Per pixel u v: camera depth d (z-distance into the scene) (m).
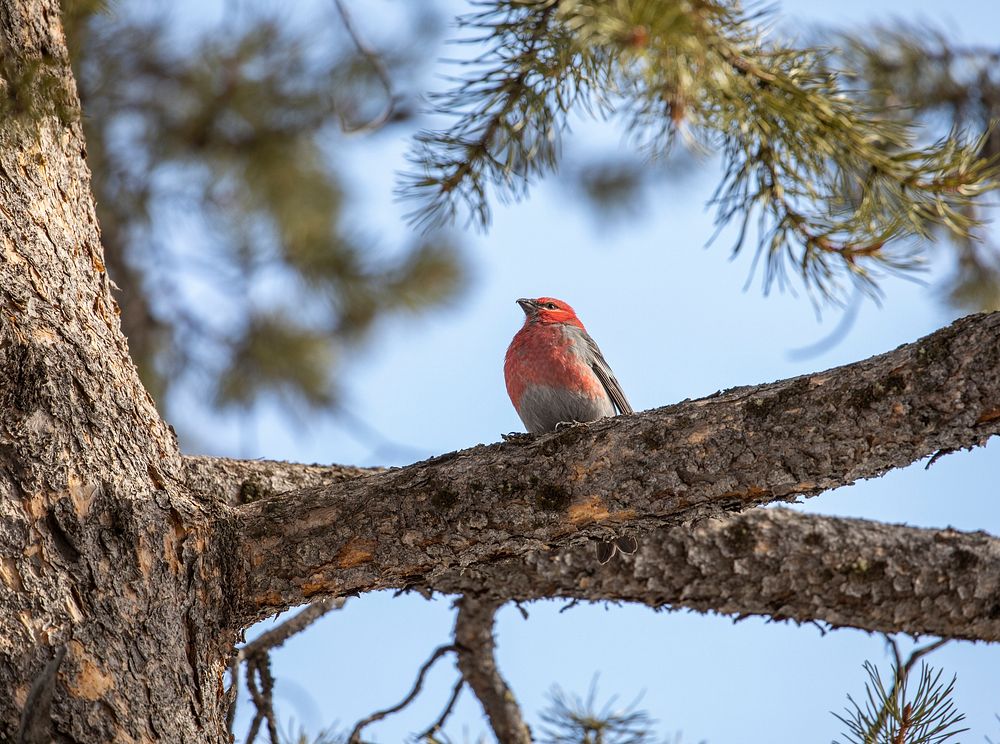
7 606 5.73
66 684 5.66
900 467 6.03
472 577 8.23
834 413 5.96
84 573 5.98
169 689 6.02
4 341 6.20
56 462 6.11
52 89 6.29
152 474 6.55
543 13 5.96
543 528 6.54
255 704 8.44
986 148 10.35
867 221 6.56
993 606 8.11
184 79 11.32
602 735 9.02
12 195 6.69
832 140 6.14
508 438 6.97
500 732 9.28
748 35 5.82
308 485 8.02
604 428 6.57
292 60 11.30
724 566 8.14
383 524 6.69
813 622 8.37
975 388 5.64
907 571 8.12
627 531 6.64
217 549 6.66
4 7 6.89
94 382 6.46
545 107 6.39
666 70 5.00
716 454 6.20
